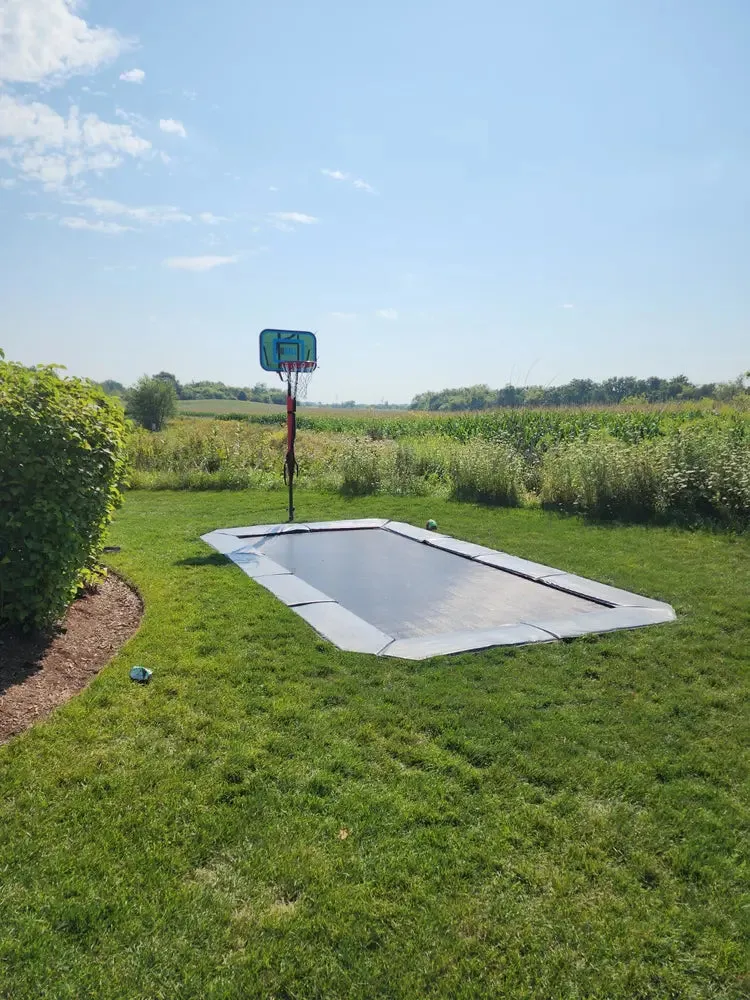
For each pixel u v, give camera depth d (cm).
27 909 198
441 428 1750
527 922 198
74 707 322
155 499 1079
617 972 182
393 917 199
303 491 1166
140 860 219
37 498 374
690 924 198
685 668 384
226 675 366
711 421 1345
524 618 476
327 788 261
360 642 420
